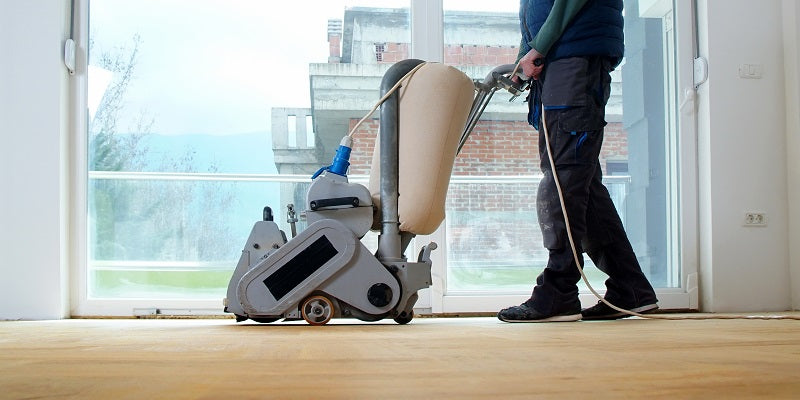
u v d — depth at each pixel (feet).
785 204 10.49
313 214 6.20
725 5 10.54
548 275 6.91
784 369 2.13
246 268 6.22
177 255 10.11
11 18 9.45
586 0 6.57
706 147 10.46
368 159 10.37
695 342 3.60
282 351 3.11
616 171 10.65
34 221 9.32
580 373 2.05
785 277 10.44
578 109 6.73
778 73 10.58
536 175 10.59
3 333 5.37
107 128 10.02
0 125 9.38
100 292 9.85
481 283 10.41
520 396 1.56
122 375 2.09
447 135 6.40
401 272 6.18
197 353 3.01
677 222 10.69
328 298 6.00
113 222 9.98
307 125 10.39
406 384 1.81
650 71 10.81
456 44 10.44
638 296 7.48
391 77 6.47
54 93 9.44
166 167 10.16
